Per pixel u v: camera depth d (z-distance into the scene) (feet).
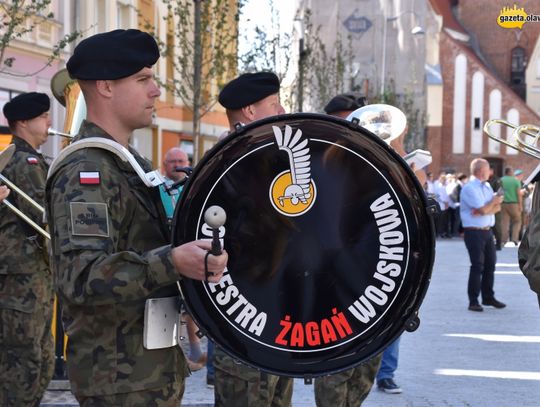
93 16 56.80
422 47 139.13
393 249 8.43
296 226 8.47
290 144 8.45
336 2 133.69
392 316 8.46
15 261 15.76
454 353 25.73
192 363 18.04
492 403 19.79
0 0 33.91
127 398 8.67
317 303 8.49
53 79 18.22
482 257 34.53
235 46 48.16
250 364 8.53
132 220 8.76
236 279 8.52
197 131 41.96
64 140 17.72
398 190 8.39
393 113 15.76
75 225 8.24
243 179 8.47
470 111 172.65
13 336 15.79
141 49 8.93
